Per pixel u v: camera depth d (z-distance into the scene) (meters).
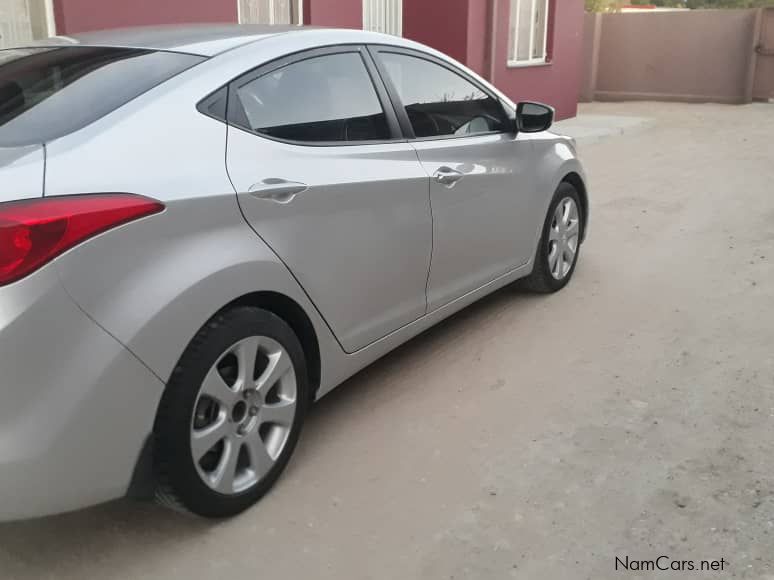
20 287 2.12
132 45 3.05
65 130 2.46
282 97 3.07
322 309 3.09
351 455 3.26
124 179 2.38
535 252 4.83
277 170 2.89
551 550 2.66
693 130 14.35
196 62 2.86
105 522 2.85
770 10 18.55
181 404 2.50
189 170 2.58
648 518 2.82
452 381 3.93
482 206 4.12
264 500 2.95
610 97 20.78
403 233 3.50
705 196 8.34
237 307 2.71
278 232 2.83
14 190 2.15
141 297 2.35
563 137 5.14
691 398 3.71
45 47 3.21
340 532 2.78
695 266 5.79
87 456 2.30
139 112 2.57
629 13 20.06
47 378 2.19
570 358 4.18
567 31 14.76
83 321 2.23
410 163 3.57
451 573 2.56
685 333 4.50
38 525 2.83
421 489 3.02
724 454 3.22
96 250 2.25
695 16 19.34
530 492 2.99
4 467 2.15
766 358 4.13
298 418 3.04
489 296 5.18
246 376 2.74
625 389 3.82
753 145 12.34
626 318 4.75
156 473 2.54
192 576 2.57
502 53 12.79
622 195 8.43
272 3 8.37
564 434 3.40
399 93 3.70
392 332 3.59
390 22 10.66
